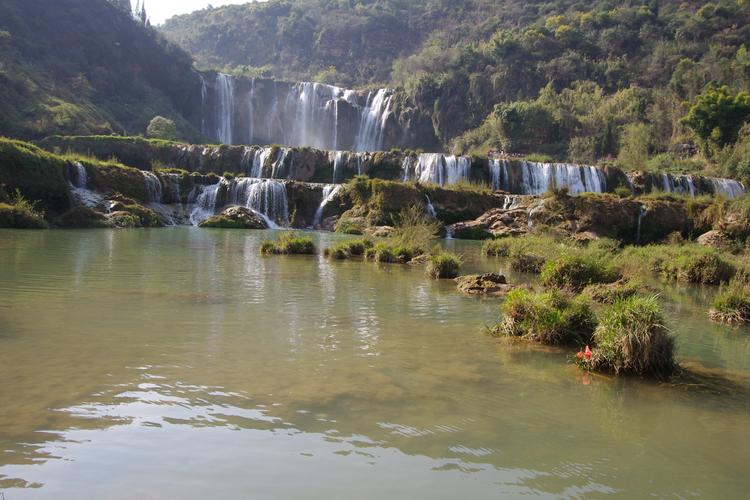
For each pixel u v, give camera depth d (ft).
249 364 25.71
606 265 59.67
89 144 180.86
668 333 28.48
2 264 55.36
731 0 383.04
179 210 146.20
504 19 494.18
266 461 16.48
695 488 16.14
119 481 15.03
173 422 18.93
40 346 27.14
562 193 136.15
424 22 547.90
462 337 33.42
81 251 70.23
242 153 184.96
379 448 17.71
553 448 18.39
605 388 25.05
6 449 16.53
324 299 44.24
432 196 144.46
